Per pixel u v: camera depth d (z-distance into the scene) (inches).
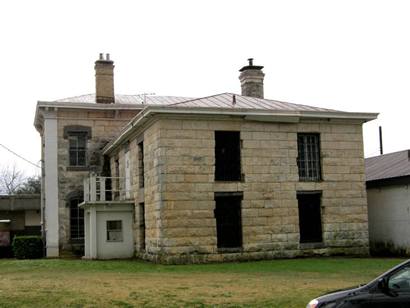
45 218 1273.4
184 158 899.4
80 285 601.9
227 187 917.2
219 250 900.0
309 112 959.6
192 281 632.4
